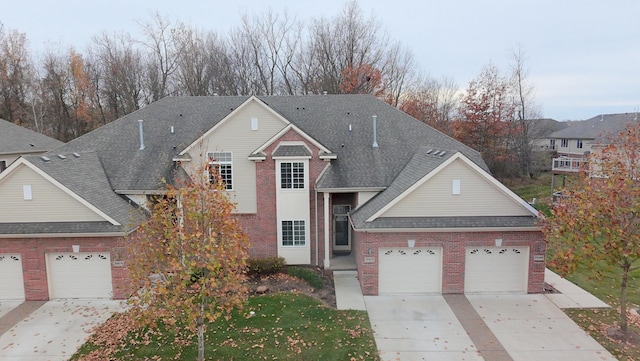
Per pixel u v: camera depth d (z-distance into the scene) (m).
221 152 21.48
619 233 13.02
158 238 11.69
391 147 23.67
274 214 21.73
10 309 17.19
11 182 17.78
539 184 47.97
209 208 11.81
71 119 55.66
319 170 21.64
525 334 14.59
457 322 15.58
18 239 17.75
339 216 23.38
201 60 53.09
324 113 25.89
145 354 13.44
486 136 48.25
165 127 24.64
